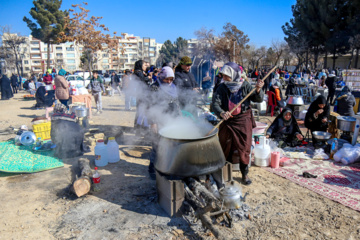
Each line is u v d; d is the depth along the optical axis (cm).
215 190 301
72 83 1930
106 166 457
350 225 284
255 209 316
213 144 291
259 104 930
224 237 248
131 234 272
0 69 4862
